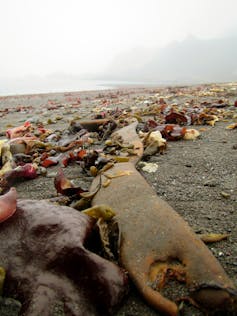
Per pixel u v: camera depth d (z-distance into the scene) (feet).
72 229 1.02
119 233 1.13
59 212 1.11
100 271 0.91
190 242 1.04
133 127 3.08
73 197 1.57
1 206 1.07
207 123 3.48
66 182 1.60
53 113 6.38
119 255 1.06
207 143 2.67
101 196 1.48
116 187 1.51
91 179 1.96
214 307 0.86
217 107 4.80
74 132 3.45
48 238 0.99
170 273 0.98
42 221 1.04
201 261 0.97
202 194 1.64
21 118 6.06
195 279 0.94
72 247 0.95
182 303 0.90
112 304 0.88
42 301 0.85
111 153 2.35
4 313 0.86
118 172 1.69
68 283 0.90
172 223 1.13
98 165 2.01
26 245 0.99
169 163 2.17
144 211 1.23
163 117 4.07
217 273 0.94
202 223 1.35
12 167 2.31
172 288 0.95
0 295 0.90
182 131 2.84
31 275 0.92
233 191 1.64
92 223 1.13
